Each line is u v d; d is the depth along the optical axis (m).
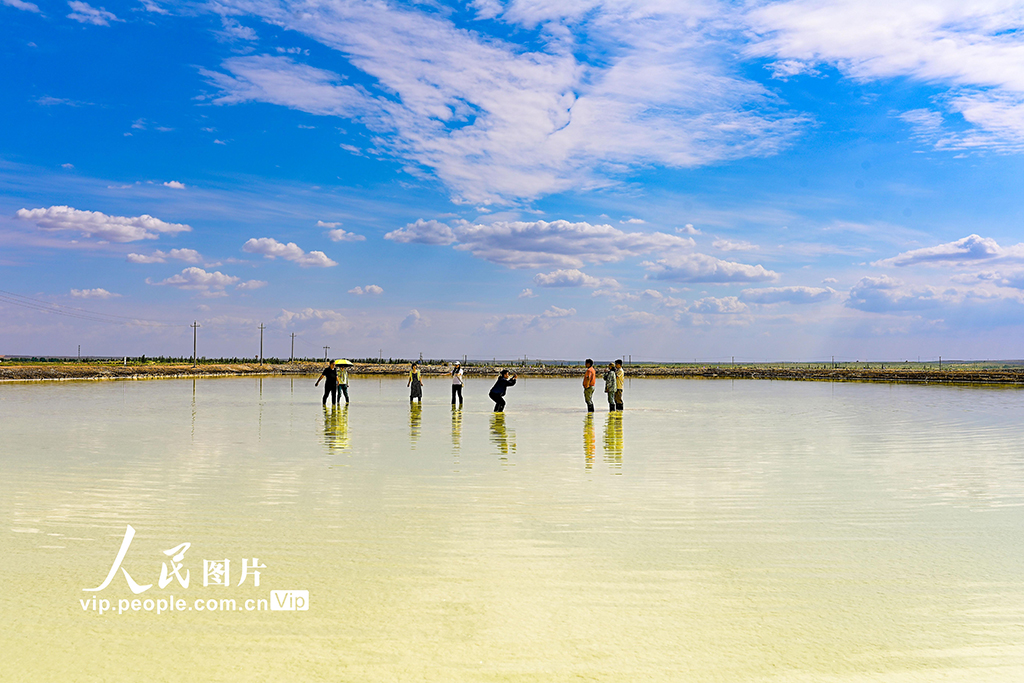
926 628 4.80
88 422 19.28
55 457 12.48
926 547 6.80
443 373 80.38
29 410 23.45
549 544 6.80
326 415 22.14
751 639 4.59
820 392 40.59
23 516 7.89
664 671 4.11
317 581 5.68
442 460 12.27
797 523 7.71
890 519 7.93
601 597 5.35
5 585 5.59
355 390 40.88
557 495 9.16
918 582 5.76
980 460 12.58
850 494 9.34
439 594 5.39
